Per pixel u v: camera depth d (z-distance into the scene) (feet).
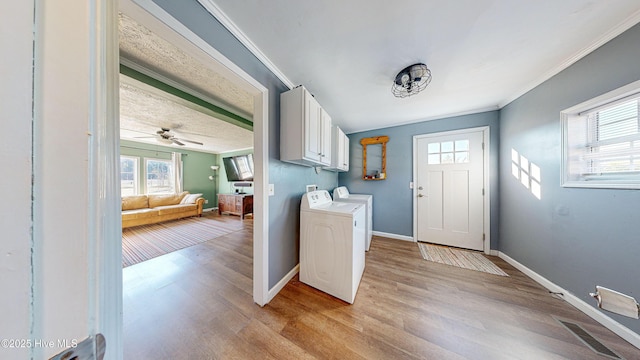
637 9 3.72
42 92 0.85
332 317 4.76
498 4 3.66
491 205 8.60
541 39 4.51
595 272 4.66
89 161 1.01
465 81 6.37
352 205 6.94
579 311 4.87
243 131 12.29
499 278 6.55
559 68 5.46
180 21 3.23
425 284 6.21
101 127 1.11
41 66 0.85
